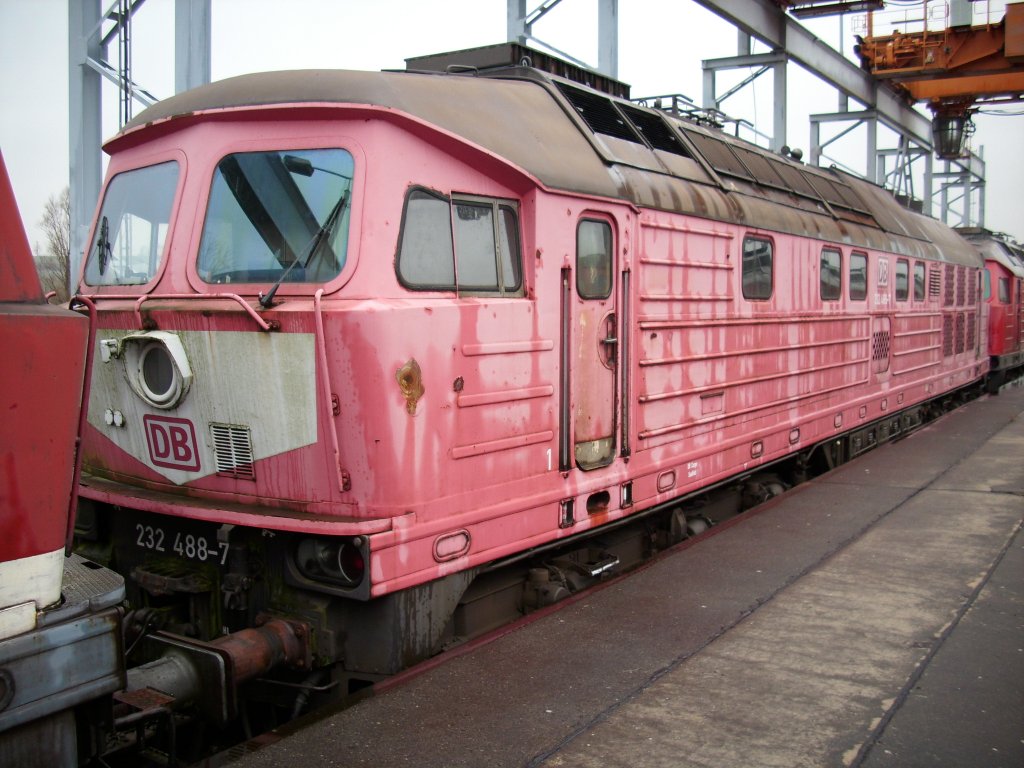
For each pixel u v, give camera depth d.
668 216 6.04
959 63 19.59
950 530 6.82
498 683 4.09
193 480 4.43
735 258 7.06
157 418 4.48
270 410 4.07
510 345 4.59
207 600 4.57
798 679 4.14
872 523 7.07
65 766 2.76
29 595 2.64
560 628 4.80
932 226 14.41
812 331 8.77
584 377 5.22
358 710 3.79
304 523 3.88
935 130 25.30
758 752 3.47
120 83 8.84
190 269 4.38
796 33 16.05
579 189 5.07
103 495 4.60
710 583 5.59
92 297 4.84
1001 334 18.36
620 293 5.53
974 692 4.00
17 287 2.60
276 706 4.46
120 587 2.92
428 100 4.41
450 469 4.26
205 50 7.73
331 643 4.12
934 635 4.68
